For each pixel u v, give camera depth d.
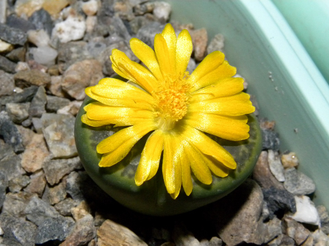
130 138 0.06
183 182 0.06
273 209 0.08
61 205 0.08
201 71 0.07
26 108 0.08
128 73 0.06
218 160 0.06
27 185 0.08
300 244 0.08
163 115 0.06
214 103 0.06
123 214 0.08
